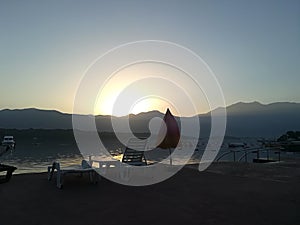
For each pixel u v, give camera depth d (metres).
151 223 3.44
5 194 4.89
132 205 4.24
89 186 5.59
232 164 8.84
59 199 4.58
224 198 4.63
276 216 3.67
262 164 8.94
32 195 4.84
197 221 3.50
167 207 4.12
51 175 6.21
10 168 6.05
